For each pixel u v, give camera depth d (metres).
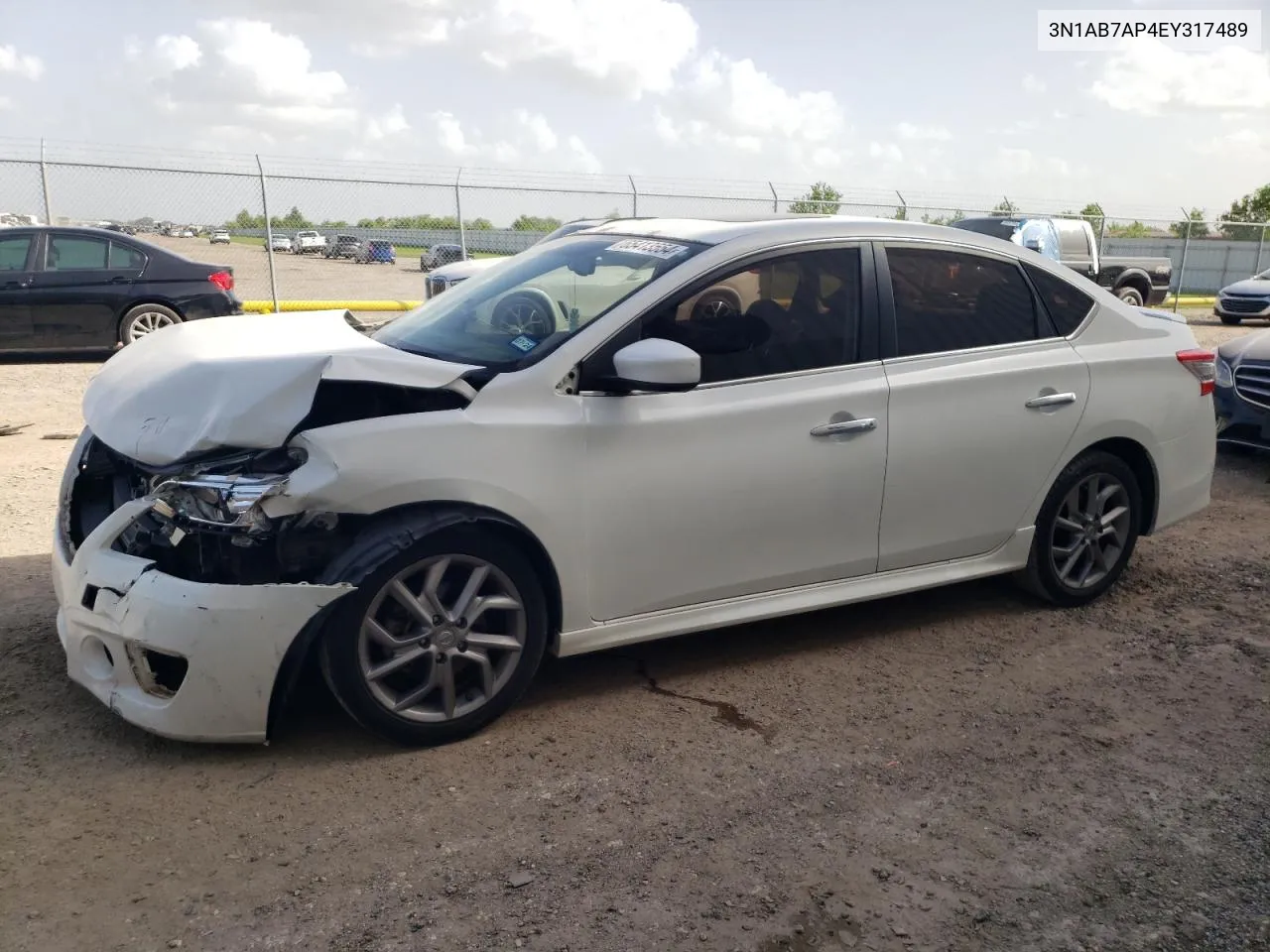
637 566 3.59
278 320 4.33
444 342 3.79
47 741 3.29
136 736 3.34
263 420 3.07
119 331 11.77
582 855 2.81
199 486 3.05
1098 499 4.69
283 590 3.02
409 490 3.15
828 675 4.00
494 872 2.72
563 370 3.44
